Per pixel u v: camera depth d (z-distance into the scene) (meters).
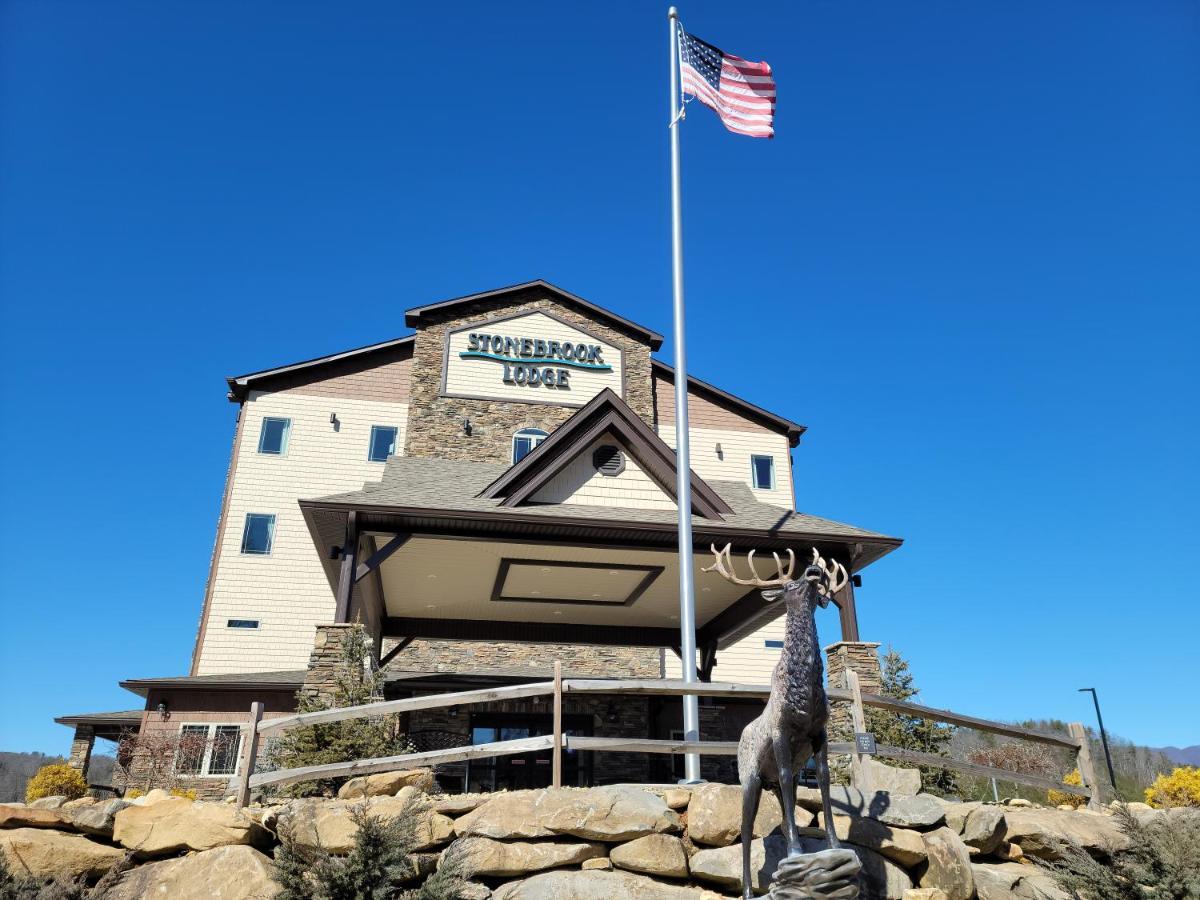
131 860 7.57
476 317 27.61
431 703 8.48
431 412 26.23
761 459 29.69
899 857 8.06
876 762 9.36
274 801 9.55
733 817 7.90
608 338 28.38
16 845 7.39
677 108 13.70
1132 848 8.46
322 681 12.34
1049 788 10.30
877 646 14.84
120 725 22.55
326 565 16.31
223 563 24.70
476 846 7.43
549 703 21.98
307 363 26.78
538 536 14.95
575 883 7.27
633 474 16.00
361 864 6.73
